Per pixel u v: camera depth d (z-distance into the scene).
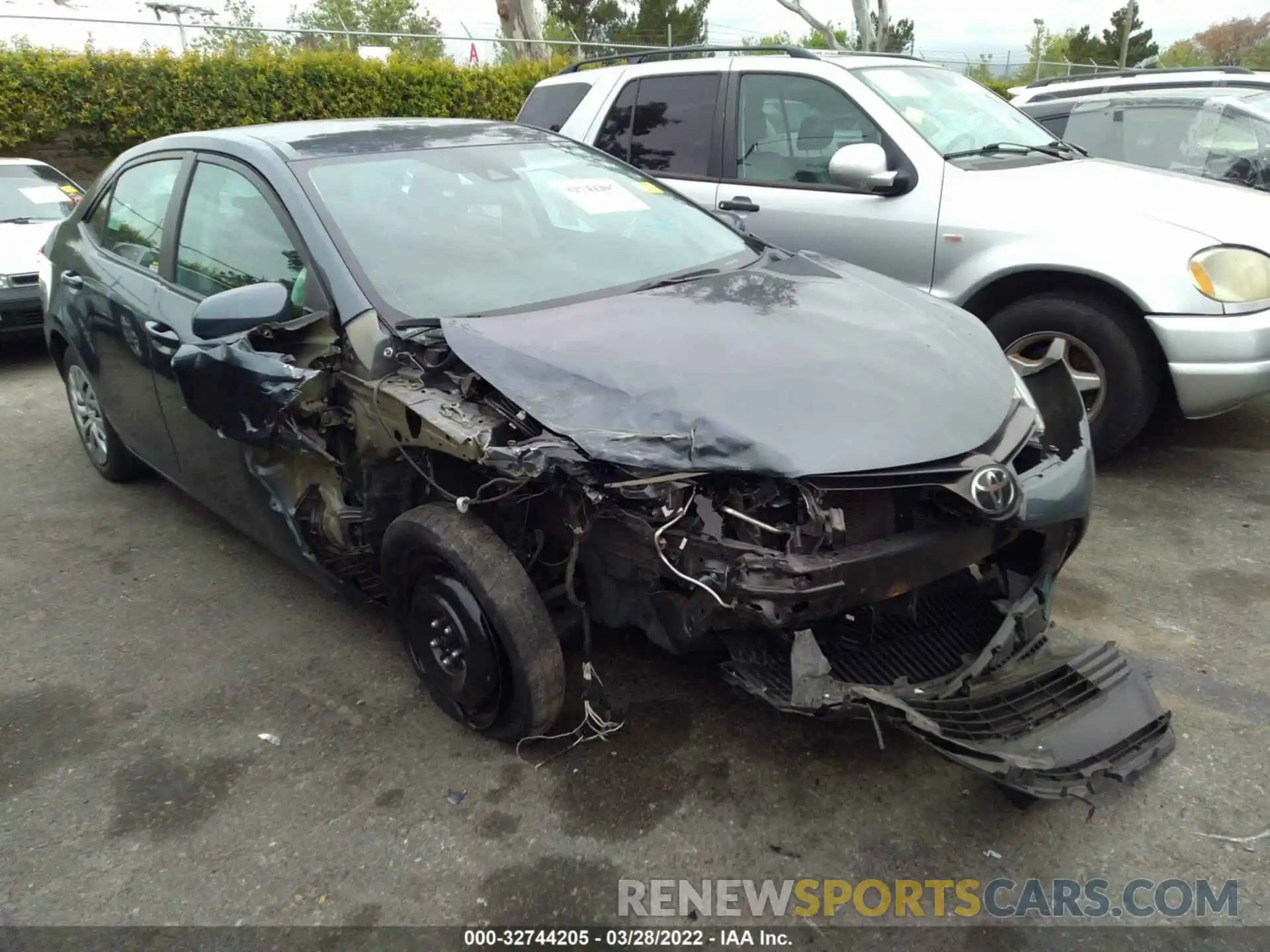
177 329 3.57
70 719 3.11
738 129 5.57
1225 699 2.98
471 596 2.69
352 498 3.07
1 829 2.63
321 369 2.89
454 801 2.67
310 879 2.43
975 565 2.71
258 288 2.86
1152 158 7.10
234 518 3.75
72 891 2.42
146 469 5.03
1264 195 4.78
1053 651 2.72
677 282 3.35
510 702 2.75
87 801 2.73
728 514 2.32
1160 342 4.29
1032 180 4.75
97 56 11.80
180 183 3.87
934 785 2.66
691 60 5.90
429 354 2.75
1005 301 4.84
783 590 2.26
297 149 3.50
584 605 2.72
